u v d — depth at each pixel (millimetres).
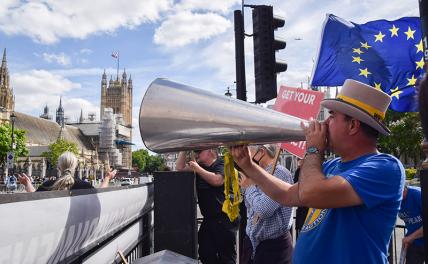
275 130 1876
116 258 3430
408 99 7188
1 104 119812
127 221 3828
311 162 1912
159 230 4395
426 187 2174
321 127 1970
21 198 1696
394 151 40438
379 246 1868
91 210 2516
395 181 1874
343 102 1970
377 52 7336
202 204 4719
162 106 1806
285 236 3637
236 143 1912
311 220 2098
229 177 2164
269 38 7535
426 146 2193
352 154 2027
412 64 7195
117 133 174375
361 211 1873
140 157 194375
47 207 1916
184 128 1806
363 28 7473
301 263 2059
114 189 3104
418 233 3965
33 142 119312
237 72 7707
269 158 3947
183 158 5020
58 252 2104
